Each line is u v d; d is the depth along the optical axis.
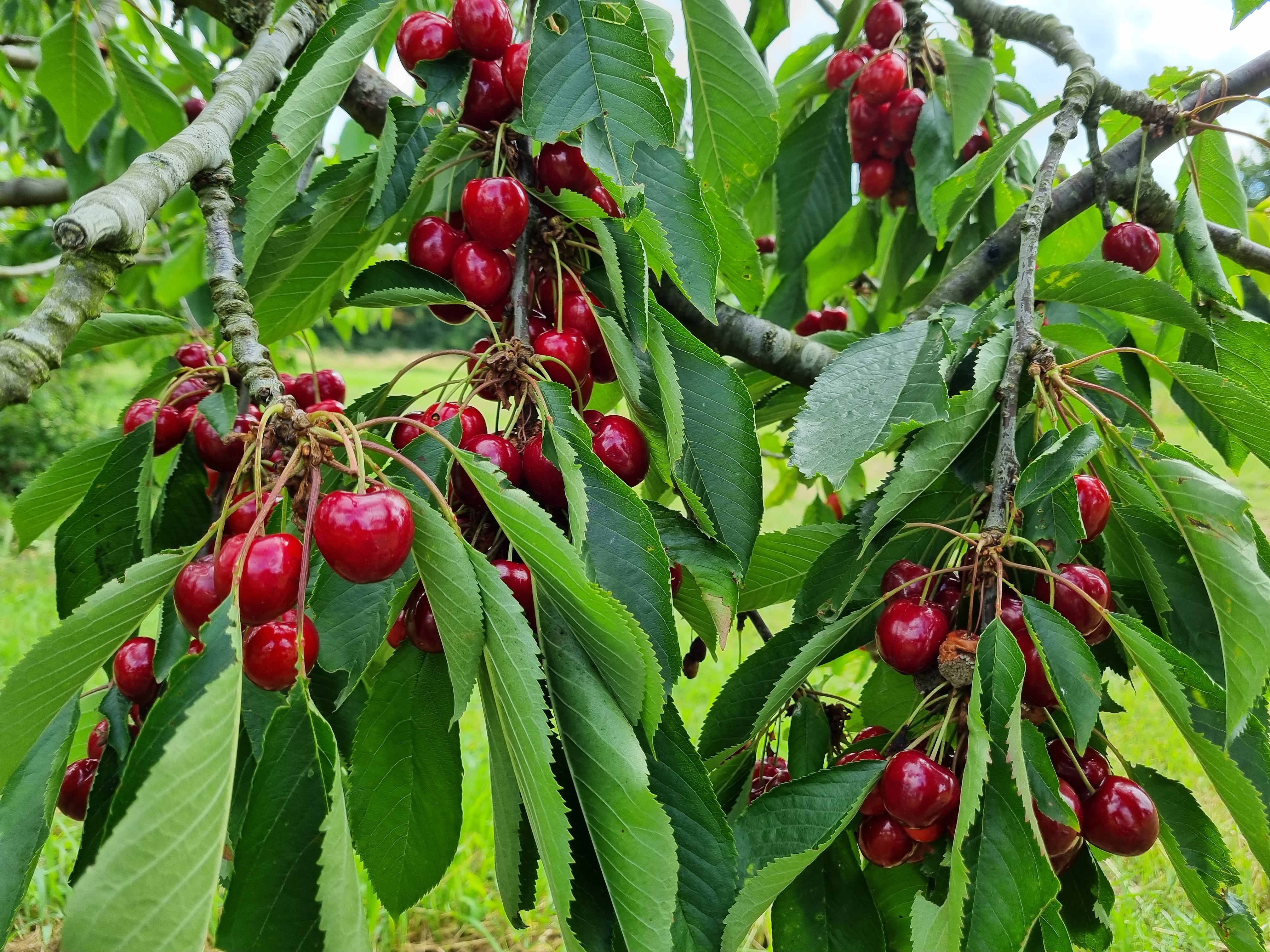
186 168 0.35
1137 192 0.52
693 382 0.40
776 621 1.51
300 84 0.37
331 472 0.37
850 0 0.69
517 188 0.38
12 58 0.94
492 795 0.35
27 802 0.33
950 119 0.63
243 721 0.36
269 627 0.29
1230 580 0.38
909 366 0.41
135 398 0.44
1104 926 0.38
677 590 0.40
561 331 0.38
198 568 0.29
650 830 0.31
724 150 0.54
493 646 0.30
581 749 0.33
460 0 0.38
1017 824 0.33
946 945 0.32
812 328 0.76
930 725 0.38
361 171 0.40
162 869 0.24
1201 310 0.49
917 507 0.42
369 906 0.78
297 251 0.43
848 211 0.70
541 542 0.31
